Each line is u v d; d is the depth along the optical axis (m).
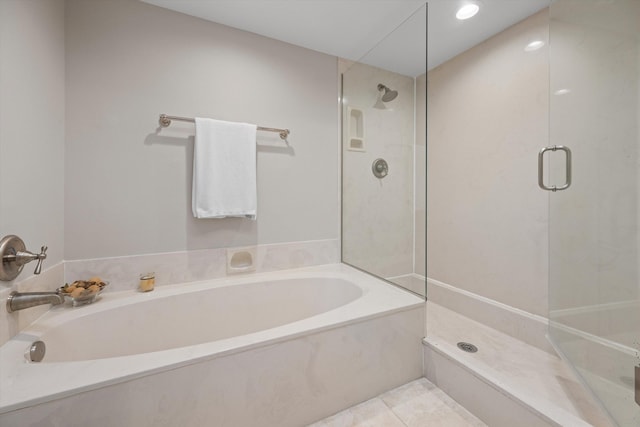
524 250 1.67
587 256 1.19
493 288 1.85
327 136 2.11
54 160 1.30
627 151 1.02
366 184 1.92
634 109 1.00
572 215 1.27
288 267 1.99
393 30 1.70
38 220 1.18
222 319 1.64
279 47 1.91
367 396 1.30
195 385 0.95
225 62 1.75
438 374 1.39
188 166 1.66
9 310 1.01
